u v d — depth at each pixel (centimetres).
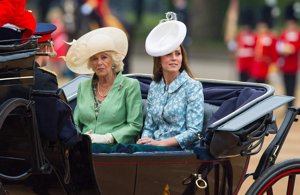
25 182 1964
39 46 2023
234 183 2106
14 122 1811
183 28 2166
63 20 6059
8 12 1823
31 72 1805
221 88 2252
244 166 2128
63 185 1919
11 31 1842
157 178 1983
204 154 1997
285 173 2106
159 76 2223
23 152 1838
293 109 2152
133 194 1977
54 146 1873
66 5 6384
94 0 5184
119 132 2141
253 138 2053
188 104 2164
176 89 2178
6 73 1772
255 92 2141
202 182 2012
